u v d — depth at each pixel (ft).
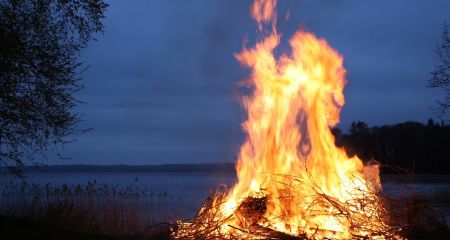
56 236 28.58
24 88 36.96
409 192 28.81
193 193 98.73
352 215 26.94
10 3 36.60
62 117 37.06
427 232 26.13
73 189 43.04
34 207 36.27
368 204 27.86
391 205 27.86
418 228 26.07
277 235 25.55
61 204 36.29
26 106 36.06
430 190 52.49
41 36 37.40
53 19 38.45
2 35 34.96
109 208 39.06
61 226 33.86
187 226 29.32
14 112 35.88
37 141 37.17
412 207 27.30
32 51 36.78
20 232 27.99
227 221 28.37
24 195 39.06
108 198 43.09
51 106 37.04
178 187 141.90
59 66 37.27
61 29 38.52
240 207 28.55
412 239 25.82
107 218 36.58
